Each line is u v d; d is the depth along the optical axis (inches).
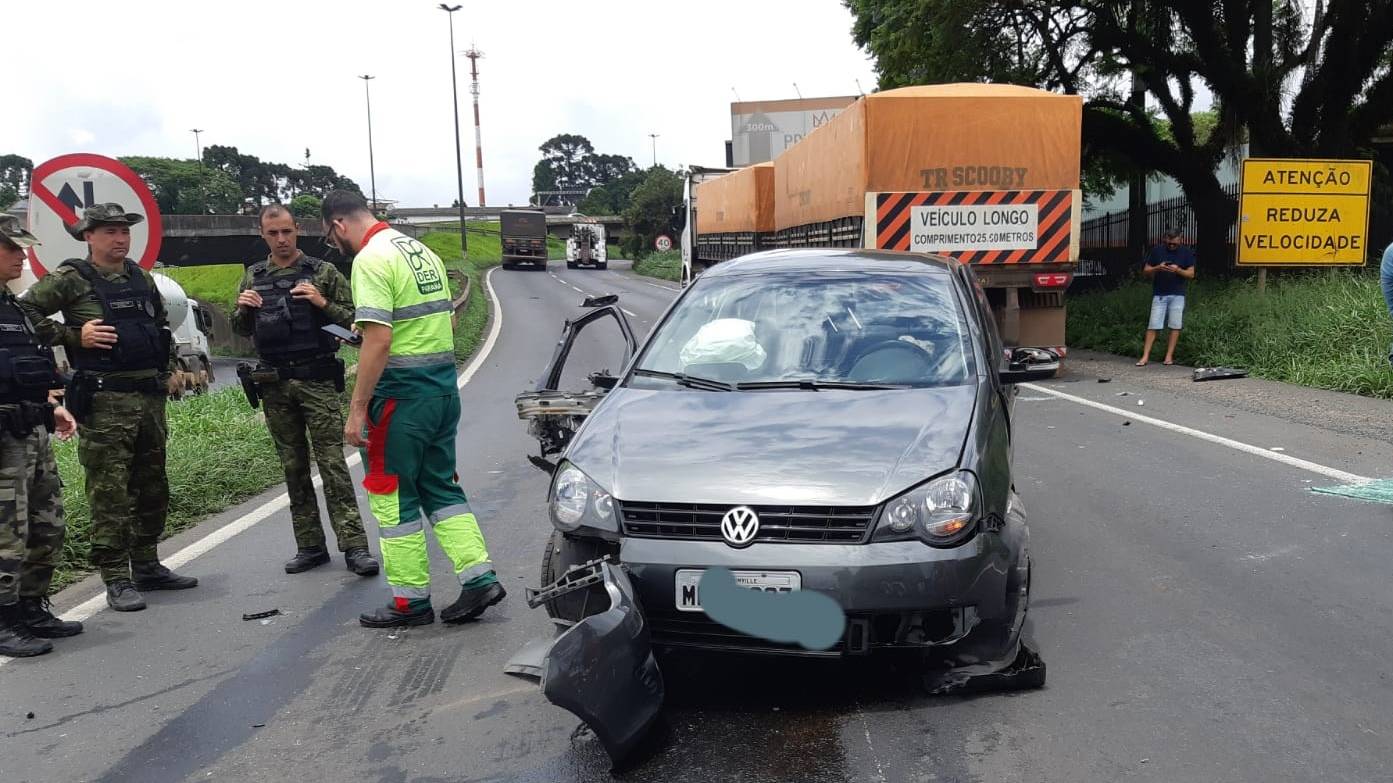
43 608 189.6
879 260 212.7
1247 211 551.5
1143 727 137.9
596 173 7450.8
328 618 194.9
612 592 136.1
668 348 193.9
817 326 191.2
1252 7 717.9
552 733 142.6
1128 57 762.8
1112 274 973.2
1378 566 200.8
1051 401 427.2
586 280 2022.6
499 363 674.2
